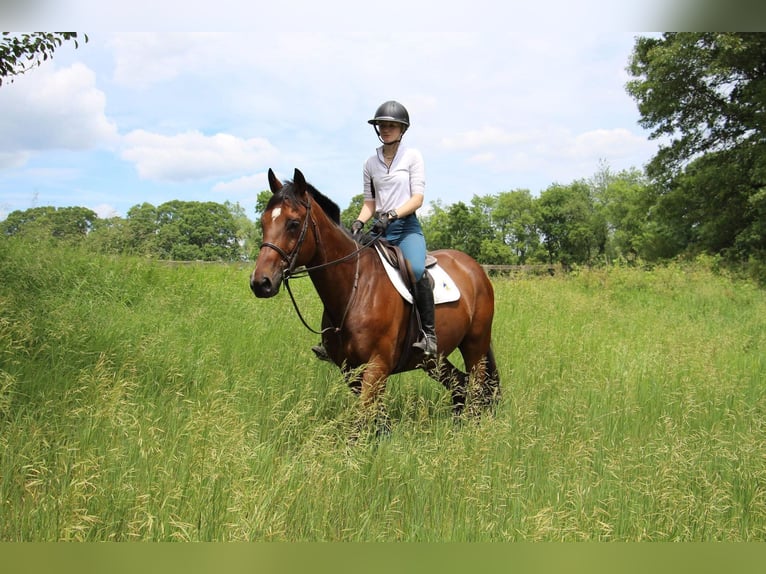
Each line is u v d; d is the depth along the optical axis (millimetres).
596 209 65938
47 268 8195
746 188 26375
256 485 3107
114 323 6293
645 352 6859
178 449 3494
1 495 2900
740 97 26891
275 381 5098
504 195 71062
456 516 3262
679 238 33938
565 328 8383
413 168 4801
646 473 3760
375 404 4020
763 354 7605
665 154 29172
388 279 4566
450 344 5207
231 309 8133
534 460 3977
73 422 3850
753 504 3475
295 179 4164
